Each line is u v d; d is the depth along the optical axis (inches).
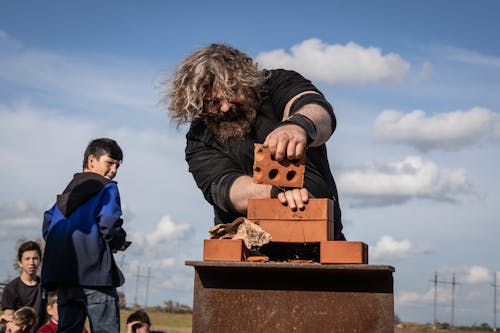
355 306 106.5
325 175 149.9
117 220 182.4
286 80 145.3
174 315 1290.6
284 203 115.3
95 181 187.2
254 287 110.0
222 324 110.3
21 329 265.7
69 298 181.8
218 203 143.0
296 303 108.6
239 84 138.3
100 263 181.3
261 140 145.9
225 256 110.6
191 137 154.4
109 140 203.3
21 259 300.0
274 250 126.6
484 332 1820.9
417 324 1750.7
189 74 138.7
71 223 181.6
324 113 125.4
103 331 180.5
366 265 100.7
